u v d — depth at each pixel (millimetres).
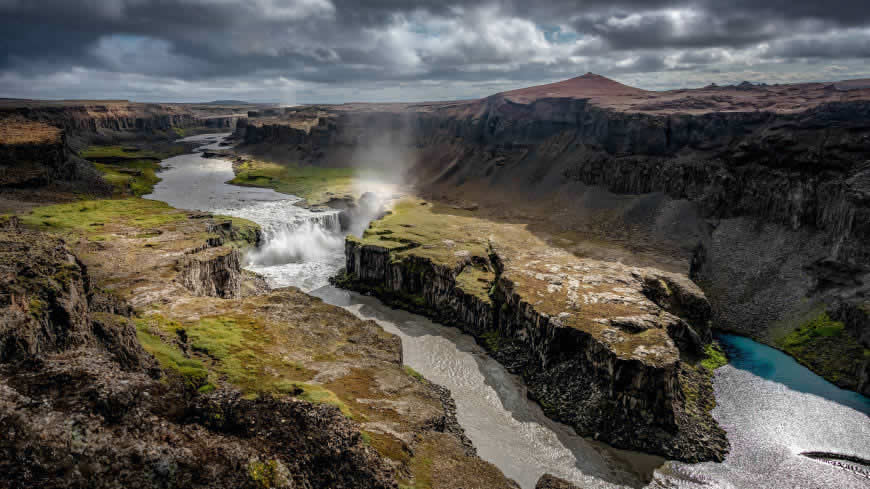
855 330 104625
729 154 185000
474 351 116188
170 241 144000
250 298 120188
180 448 34281
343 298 149625
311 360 91125
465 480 62000
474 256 150125
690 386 96500
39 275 50625
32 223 158875
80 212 182500
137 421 34562
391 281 149875
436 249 154750
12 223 90562
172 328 86750
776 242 145875
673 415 83375
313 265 181375
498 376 104625
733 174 174875
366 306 143750
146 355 62844
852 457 78625
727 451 80375
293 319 109938
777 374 103125
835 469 76188
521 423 88625
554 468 77375
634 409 85125
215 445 36750
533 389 98125
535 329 106688
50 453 28062
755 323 124625
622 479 75250
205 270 127625
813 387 98000
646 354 87188
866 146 137875
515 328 115750
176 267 121250
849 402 92688
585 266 140000
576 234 189000
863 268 114375
